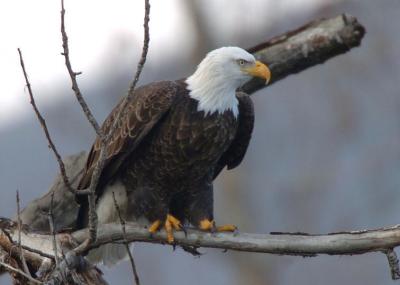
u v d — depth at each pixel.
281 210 23.55
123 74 21.20
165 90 12.63
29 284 11.22
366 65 23.31
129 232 11.90
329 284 22.36
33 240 11.55
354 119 23.47
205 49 23.20
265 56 13.80
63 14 9.50
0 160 27.86
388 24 23.05
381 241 10.46
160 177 12.78
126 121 12.59
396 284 22.00
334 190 23.34
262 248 11.09
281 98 24.19
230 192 23.77
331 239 10.66
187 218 13.14
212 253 23.73
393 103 23.17
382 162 23.12
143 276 22.47
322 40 13.68
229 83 12.70
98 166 9.76
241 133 13.42
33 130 30.17
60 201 13.16
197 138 12.63
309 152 23.72
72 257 10.59
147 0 9.50
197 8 23.31
